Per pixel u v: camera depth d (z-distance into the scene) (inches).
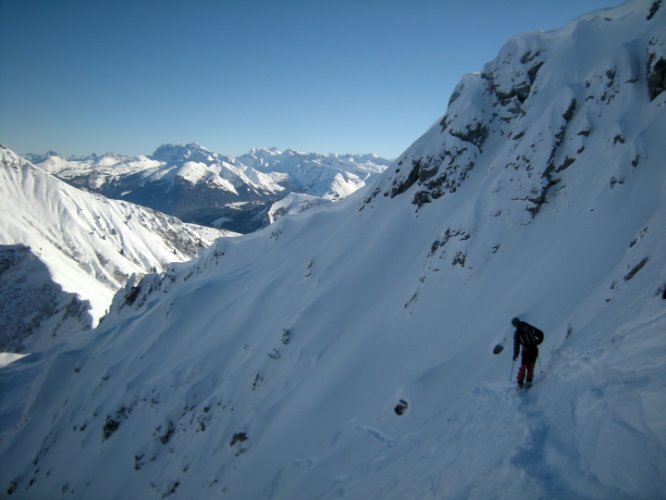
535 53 1610.5
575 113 1226.6
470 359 891.4
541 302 861.2
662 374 326.6
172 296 2464.3
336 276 1733.5
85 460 1833.2
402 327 1288.1
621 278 633.0
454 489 368.2
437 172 1686.8
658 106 1019.3
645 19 1294.3
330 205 3038.9
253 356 1652.3
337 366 1286.9
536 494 289.7
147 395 1829.5
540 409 420.8
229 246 3353.8
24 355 4074.8
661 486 246.1
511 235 1182.9
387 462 594.9
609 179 978.7
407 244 1651.1
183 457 1475.1
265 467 1095.6
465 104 1702.8
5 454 2383.1
